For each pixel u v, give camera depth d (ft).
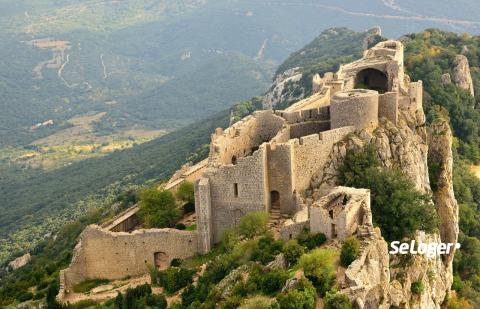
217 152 273.54
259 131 310.24
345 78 364.79
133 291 241.96
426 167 311.27
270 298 183.52
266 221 252.21
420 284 235.61
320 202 215.31
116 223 296.10
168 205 296.51
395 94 294.05
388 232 248.11
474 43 611.47
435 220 258.78
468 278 346.13
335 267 183.73
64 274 277.85
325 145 275.59
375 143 281.33
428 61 521.65
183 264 261.24
